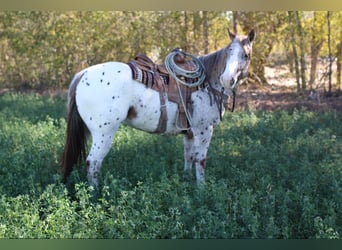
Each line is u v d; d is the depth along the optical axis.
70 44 15.39
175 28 14.23
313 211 4.73
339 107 11.42
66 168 5.55
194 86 5.60
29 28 15.52
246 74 5.74
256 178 5.89
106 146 5.43
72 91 5.41
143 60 5.57
